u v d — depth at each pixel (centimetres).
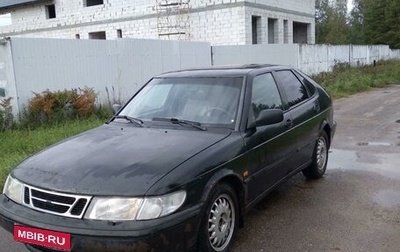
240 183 360
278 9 2309
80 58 1044
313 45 2033
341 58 2381
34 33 2950
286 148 445
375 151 693
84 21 2638
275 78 477
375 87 1873
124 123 424
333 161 640
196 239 304
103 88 1111
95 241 272
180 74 468
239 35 2031
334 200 470
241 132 377
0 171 573
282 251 353
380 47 3109
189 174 303
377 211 433
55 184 296
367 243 362
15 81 899
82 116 984
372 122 985
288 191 506
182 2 2191
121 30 2470
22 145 725
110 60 1125
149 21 2330
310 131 510
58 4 2761
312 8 2727
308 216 426
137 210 277
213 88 424
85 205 282
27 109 921
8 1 2925
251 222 415
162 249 278
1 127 859
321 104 558
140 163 308
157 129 391
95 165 310
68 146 362
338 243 364
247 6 2016
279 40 2347
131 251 270
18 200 316
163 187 285
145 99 454
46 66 963
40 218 291
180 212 288
